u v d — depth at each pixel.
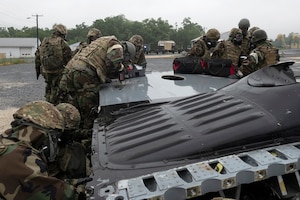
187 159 2.12
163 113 2.82
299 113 2.20
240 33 5.68
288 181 1.97
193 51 5.71
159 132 2.44
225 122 2.28
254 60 4.43
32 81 16.27
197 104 2.74
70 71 4.02
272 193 1.97
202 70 4.73
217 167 1.88
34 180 1.82
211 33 5.66
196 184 1.73
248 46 5.75
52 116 2.08
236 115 2.33
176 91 3.69
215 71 4.53
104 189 1.87
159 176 1.83
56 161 2.36
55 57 6.53
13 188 1.79
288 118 2.19
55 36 6.66
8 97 11.42
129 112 3.25
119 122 2.99
